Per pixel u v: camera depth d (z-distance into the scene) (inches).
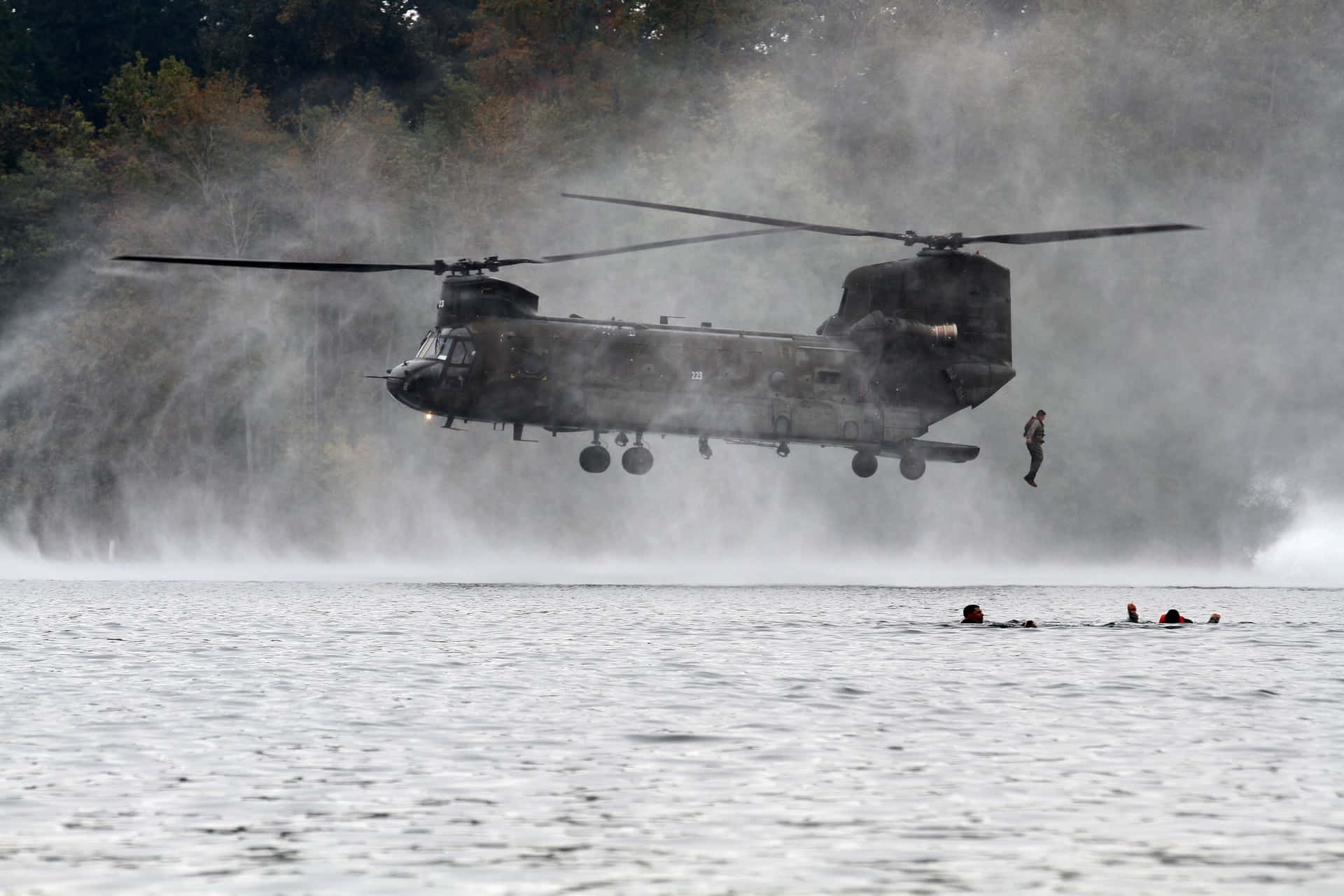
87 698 3122.5
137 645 4298.7
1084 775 2306.8
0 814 2043.6
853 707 2984.7
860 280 6190.9
